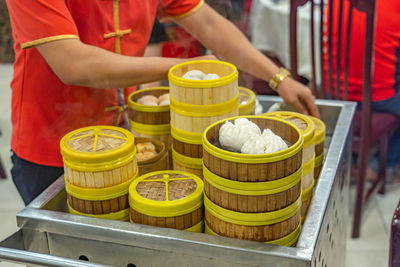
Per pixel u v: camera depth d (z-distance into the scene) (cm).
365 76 177
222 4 147
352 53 198
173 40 132
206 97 83
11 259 77
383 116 204
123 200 84
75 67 95
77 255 84
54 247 85
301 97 122
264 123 82
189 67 94
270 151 73
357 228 204
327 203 86
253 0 294
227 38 123
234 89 86
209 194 78
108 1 105
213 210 78
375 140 200
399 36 188
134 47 115
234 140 76
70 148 82
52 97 110
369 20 167
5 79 275
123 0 107
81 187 82
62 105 111
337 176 98
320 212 83
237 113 89
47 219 82
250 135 75
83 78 97
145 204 78
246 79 126
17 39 107
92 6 102
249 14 293
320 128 101
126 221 86
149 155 94
